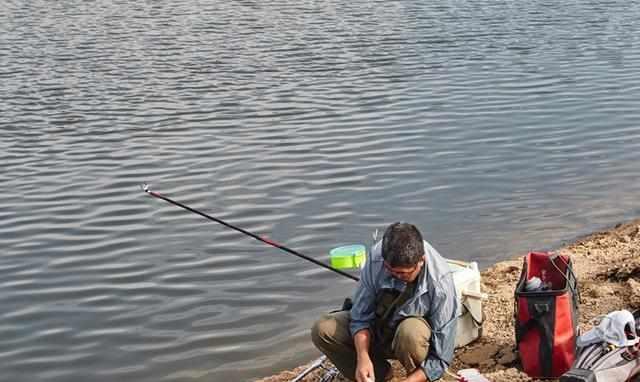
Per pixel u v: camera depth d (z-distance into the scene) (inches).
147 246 414.9
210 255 401.4
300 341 319.3
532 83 708.7
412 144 551.8
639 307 275.7
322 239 416.2
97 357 320.2
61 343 330.6
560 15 1065.5
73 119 639.1
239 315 344.2
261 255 399.2
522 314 239.3
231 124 613.3
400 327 212.4
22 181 510.6
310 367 266.1
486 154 528.1
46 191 493.0
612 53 830.5
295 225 433.1
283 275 377.7
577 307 250.8
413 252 204.2
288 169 513.3
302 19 1053.8
